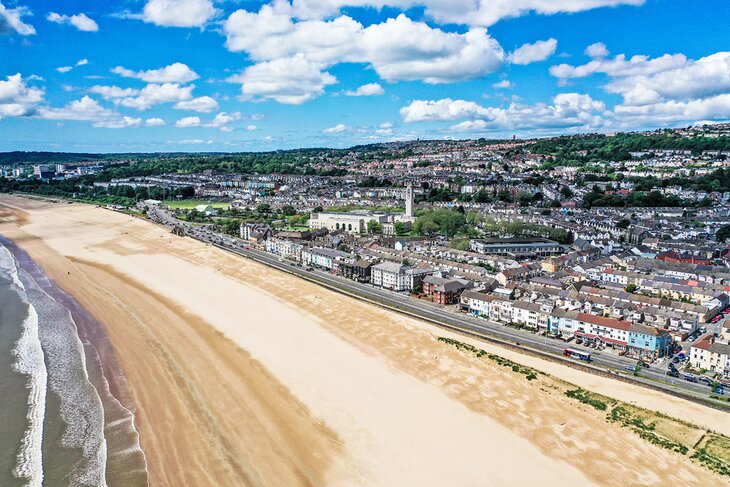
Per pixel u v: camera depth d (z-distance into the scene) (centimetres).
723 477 6531
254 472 6588
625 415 8075
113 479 6419
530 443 7269
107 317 12606
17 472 6562
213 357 10150
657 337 10525
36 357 10144
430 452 7031
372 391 8750
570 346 11275
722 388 9125
